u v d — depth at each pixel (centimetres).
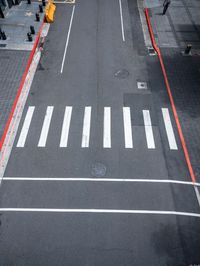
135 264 1192
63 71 2192
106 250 1231
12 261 1192
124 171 1540
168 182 1495
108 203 1399
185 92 2012
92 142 1680
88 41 2512
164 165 1571
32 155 1608
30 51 2323
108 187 1466
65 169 1543
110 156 1611
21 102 1925
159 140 1697
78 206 1384
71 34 2595
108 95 1991
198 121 1802
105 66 2247
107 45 2470
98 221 1328
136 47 2455
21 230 1291
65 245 1244
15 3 2905
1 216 1339
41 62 2273
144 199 1420
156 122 1802
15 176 1508
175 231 1302
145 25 2742
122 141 1689
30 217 1338
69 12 2903
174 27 2694
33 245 1241
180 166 1566
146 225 1320
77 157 1602
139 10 2969
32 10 2845
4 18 2698
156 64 2269
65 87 2052
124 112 1866
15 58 2245
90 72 2186
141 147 1659
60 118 1820
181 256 1224
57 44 2470
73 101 1942
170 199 1423
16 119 1806
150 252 1230
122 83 2089
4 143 1664
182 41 2517
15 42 2408
